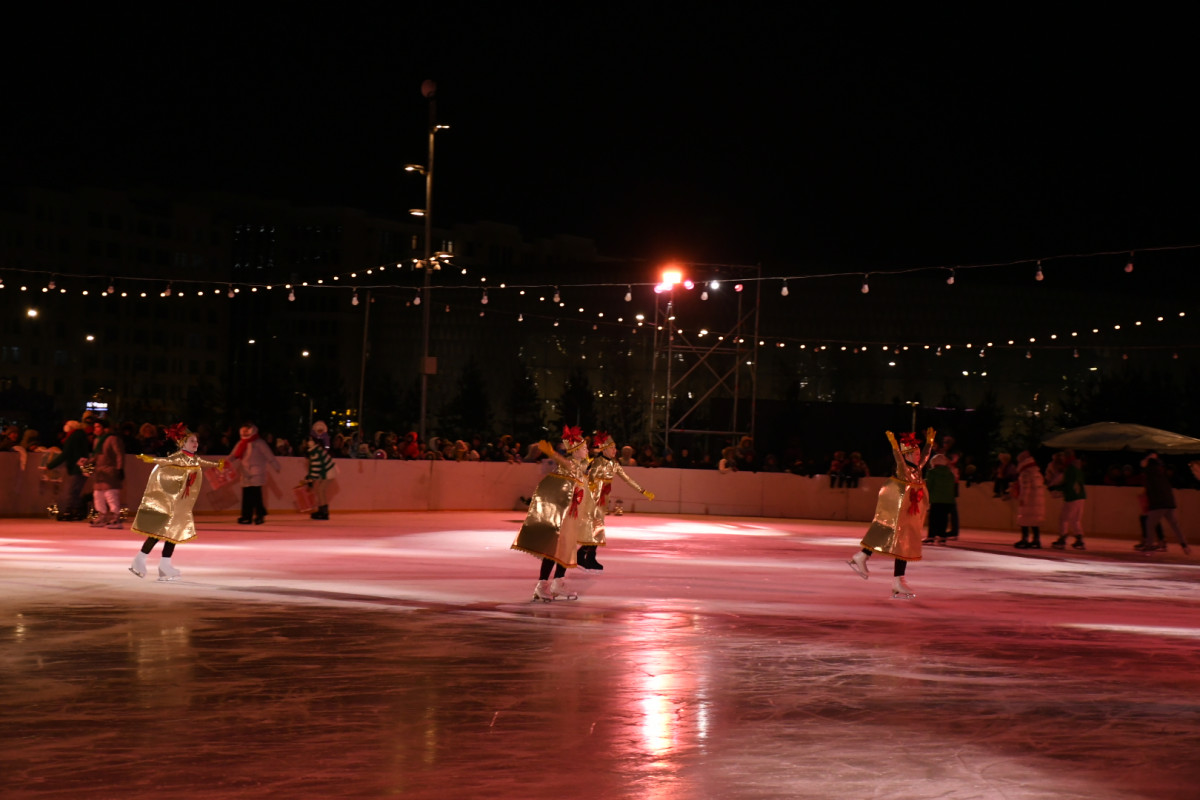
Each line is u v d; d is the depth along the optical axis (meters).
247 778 5.40
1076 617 12.23
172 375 143.00
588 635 9.77
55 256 132.88
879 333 94.69
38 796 5.08
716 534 25.50
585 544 15.23
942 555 21.39
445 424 91.81
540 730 6.43
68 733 6.16
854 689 7.73
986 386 95.12
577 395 80.88
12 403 80.12
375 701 7.07
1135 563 21.11
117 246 138.62
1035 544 24.83
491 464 32.56
